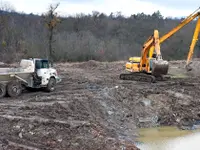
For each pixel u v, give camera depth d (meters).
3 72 18.67
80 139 12.98
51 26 40.16
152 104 20.17
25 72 19.28
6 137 12.51
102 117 17.44
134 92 21.59
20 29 53.56
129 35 71.00
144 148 14.54
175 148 14.75
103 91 20.89
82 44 54.22
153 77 25.64
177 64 40.91
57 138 12.84
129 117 18.42
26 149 11.66
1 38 48.56
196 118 19.44
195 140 15.99
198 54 62.53
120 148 12.85
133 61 27.69
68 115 15.81
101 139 13.42
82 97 19.03
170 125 18.36
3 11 59.94
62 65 40.31
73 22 69.38
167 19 86.12
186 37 66.12
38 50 47.16
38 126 13.67
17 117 14.39
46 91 20.89
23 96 19.27
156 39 25.45
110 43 60.31
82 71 34.38
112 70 35.72
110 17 85.81
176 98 21.30
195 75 31.03
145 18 84.50
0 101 17.62
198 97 22.11
